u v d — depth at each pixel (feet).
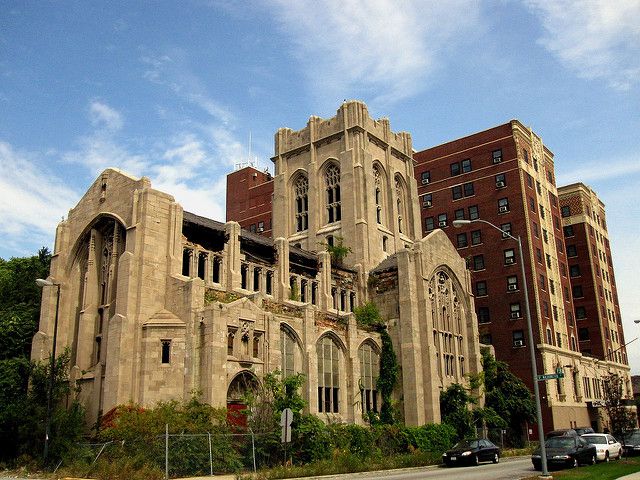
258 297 153.38
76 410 133.18
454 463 140.56
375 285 202.69
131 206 149.59
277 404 129.90
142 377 132.36
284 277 175.11
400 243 236.43
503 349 268.62
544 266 284.00
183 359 133.08
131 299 137.59
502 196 287.48
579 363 291.58
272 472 107.86
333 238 223.30
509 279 275.59
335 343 173.27
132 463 103.71
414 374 183.83
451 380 201.98
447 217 302.04
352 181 222.48
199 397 128.47
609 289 367.45
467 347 215.92
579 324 341.00
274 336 146.20
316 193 233.96
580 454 127.54
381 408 181.98
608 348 338.95
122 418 118.32
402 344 189.06
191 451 109.40
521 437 221.66
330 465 118.52
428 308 194.08
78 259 169.07
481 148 299.79
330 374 168.86
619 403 164.04
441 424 180.45
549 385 255.29
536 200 293.84
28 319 178.70
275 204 245.86
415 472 122.62
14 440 129.70
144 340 134.92
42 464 118.52
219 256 159.22
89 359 153.89
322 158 237.45
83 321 155.53
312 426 129.70
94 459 111.55
